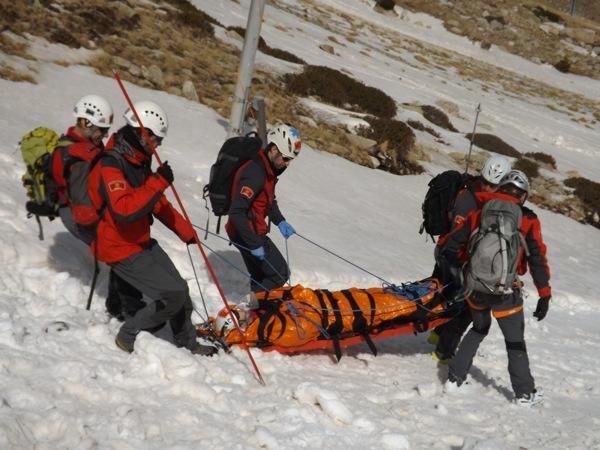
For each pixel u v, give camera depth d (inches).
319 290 239.8
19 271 229.3
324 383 215.8
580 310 454.3
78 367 178.5
